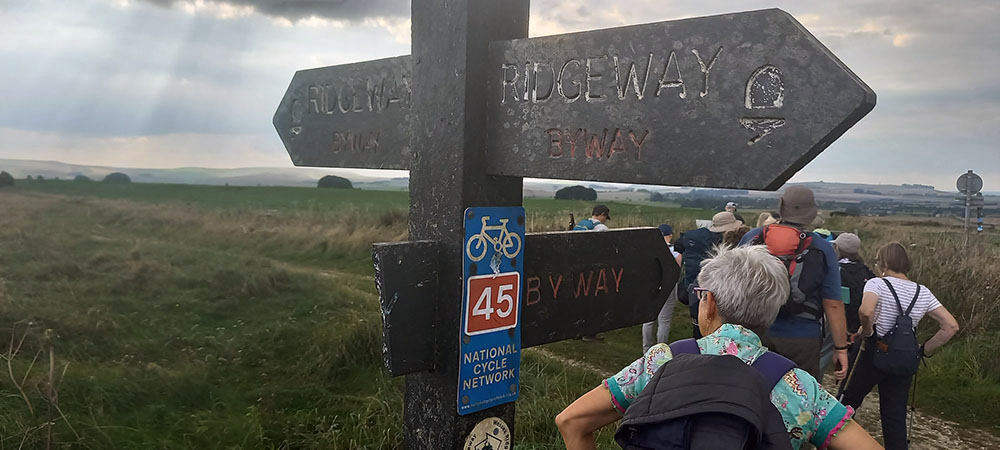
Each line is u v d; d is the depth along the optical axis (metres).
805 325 3.43
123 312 6.02
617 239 1.82
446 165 1.47
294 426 4.01
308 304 6.86
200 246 13.44
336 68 1.82
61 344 4.75
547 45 1.36
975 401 5.47
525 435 3.99
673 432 1.34
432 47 1.49
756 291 1.57
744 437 1.30
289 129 1.98
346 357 5.02
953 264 8.05
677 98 1.18
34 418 3.41
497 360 1.53
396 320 1.40
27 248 8.92
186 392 4.24
